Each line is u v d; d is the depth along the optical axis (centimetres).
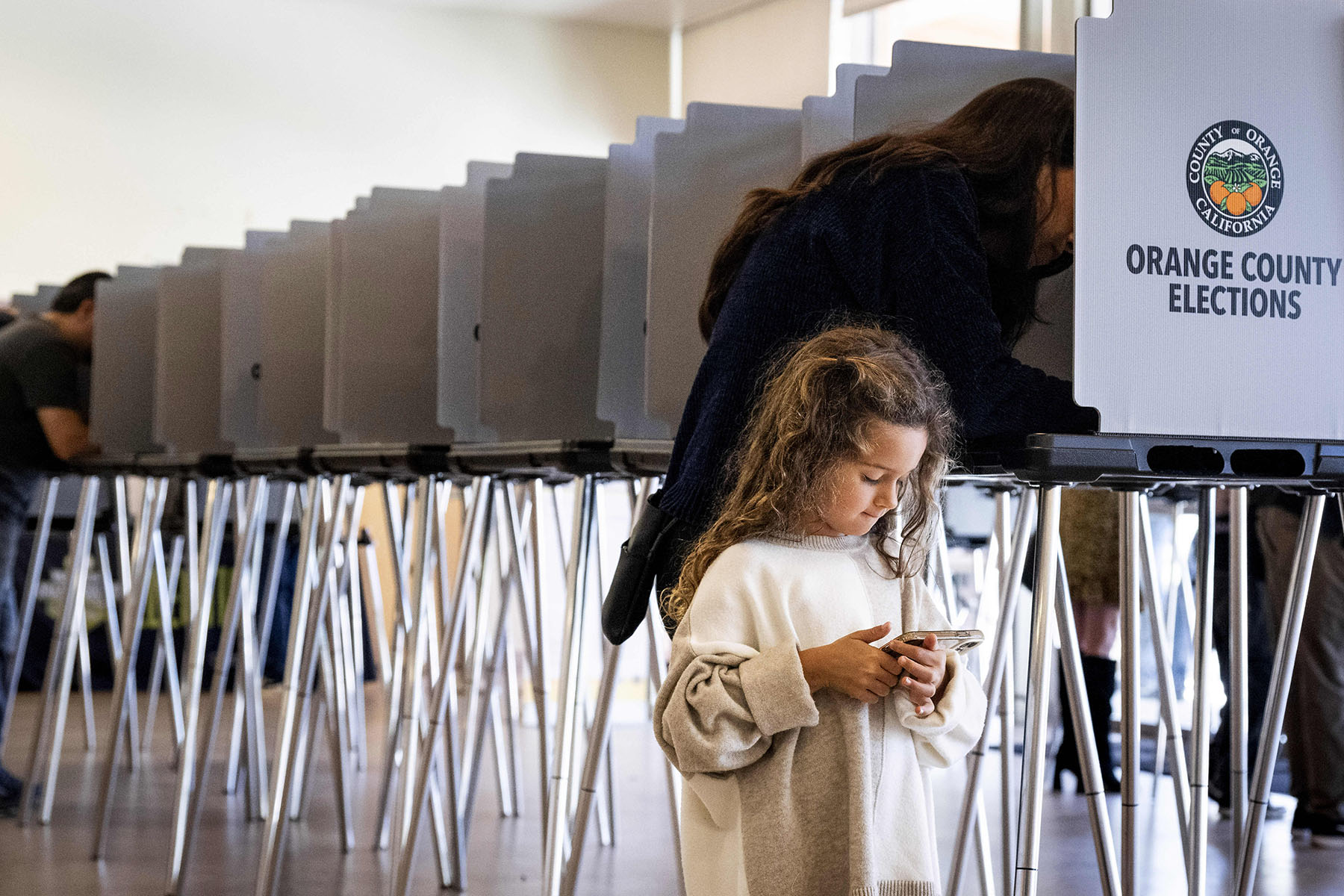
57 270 678
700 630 125
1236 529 208
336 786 309
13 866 292
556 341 245
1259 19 151
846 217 156
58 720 342
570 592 205
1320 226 153
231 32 705
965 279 153
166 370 348
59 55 678
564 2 724
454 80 736
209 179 703
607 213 228
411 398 280
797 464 124
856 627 126
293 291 316
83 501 357
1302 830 319
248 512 296
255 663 351
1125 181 145
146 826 334
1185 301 147
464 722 301
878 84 177
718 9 656
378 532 608
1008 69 180
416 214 280
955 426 149
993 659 187
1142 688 439
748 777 123
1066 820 335
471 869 292
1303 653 312
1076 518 354
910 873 123
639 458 191
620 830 334
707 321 173
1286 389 151
